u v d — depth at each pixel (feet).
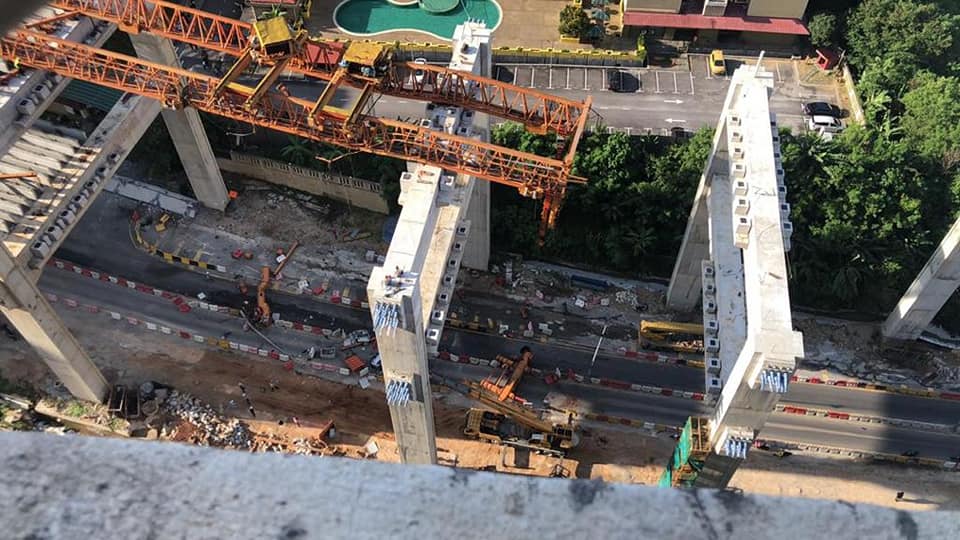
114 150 212.84
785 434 220.64
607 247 253.65
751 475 213.05
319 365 231.09
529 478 19.61
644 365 236.22
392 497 18.98
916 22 267.59
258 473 19.10
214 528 18.20
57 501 18.07
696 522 18.90
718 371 175.83
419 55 287.48
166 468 18.97
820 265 243.60
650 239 249.75
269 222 266.98
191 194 273.54
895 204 240.94
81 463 18.74
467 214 229.04
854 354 240.73
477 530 18.67
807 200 243.60
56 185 199.41
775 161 169.89
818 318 249.14
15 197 193.98
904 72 264.72
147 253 256.11
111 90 250.57
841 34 280.51
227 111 199.41
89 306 239.71
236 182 276.62
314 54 212.64
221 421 220.23
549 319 246.68
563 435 212.84
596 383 230.48
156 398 222.07
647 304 252.83
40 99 202.08
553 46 288.10
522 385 230.48
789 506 19.11
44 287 243.40
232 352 233.96
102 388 219.61
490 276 256.32
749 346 144.56
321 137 196.44
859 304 247.91
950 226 245.45
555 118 200.34
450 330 242.17
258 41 197.16
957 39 272.72
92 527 17.88
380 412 224.12
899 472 214.69
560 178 183.83
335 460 19.54
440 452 215.31
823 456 216.95
